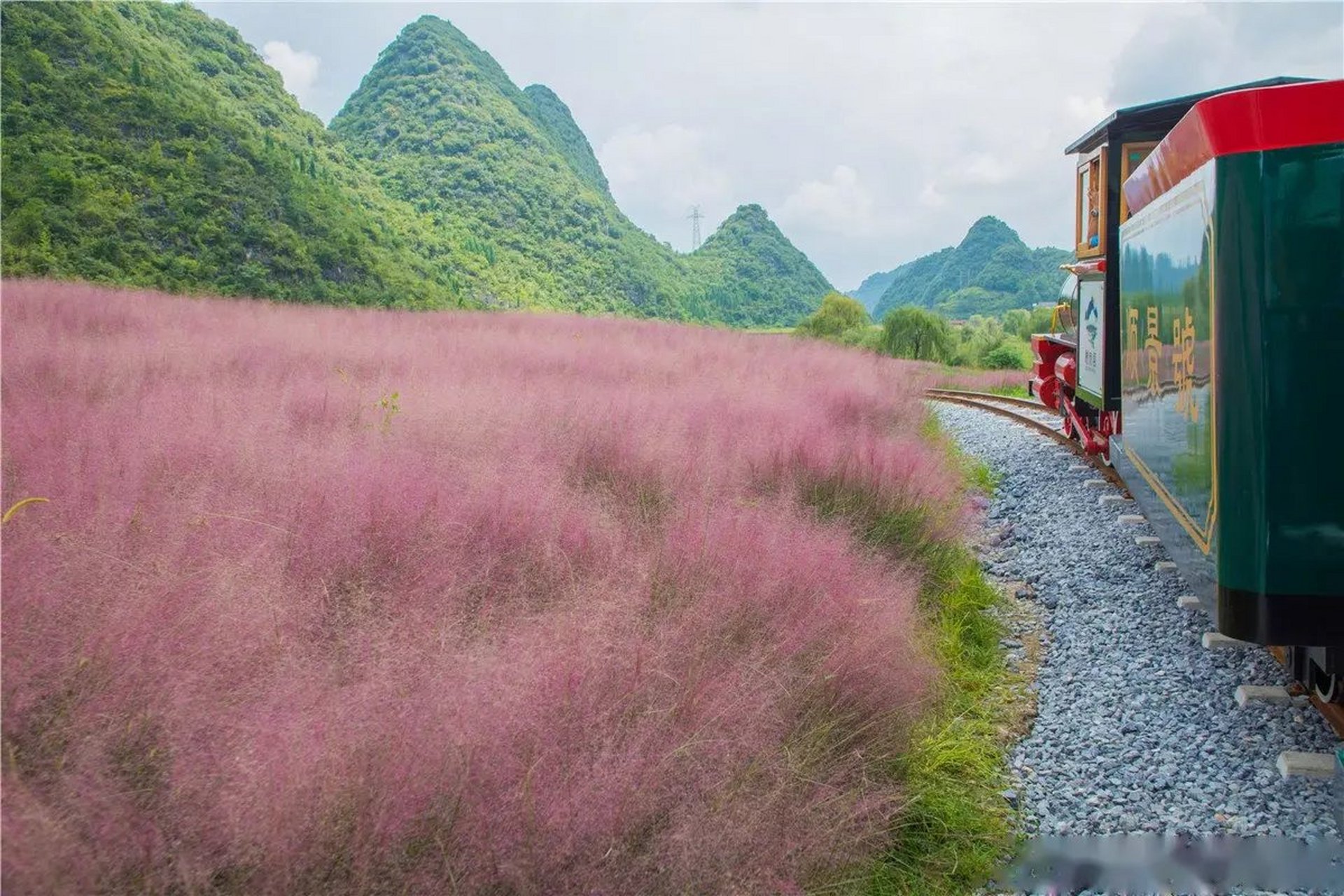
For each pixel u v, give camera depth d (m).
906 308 39.09
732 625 4.15
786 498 6.28
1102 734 4.40
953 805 3.78
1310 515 3.47
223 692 2.88
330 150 104.88
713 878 2.65
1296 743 4.07
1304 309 3.43
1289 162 3.40
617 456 6.82
